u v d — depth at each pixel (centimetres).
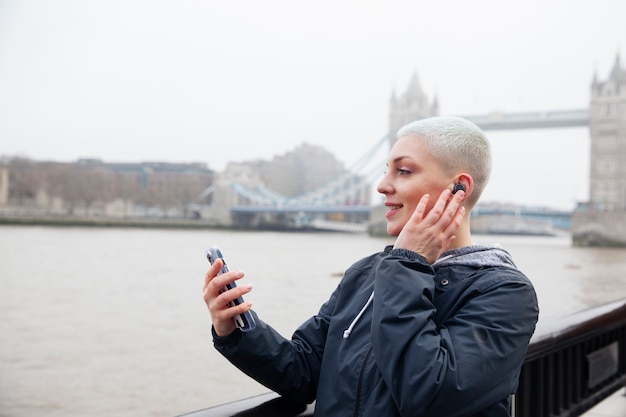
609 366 382
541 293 2636
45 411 1370
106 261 4225
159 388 1515
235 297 144
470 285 145
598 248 6116
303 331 170
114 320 2442
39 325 2341
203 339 2122
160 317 2531
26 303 2778
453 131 151
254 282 2966
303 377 162
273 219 7931
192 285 3397
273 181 8488
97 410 1356
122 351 1925
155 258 4466
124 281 3447
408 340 132
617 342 395
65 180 7969
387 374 133
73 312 2589
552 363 309
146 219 7931
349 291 163
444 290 147
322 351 167
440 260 153
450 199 149
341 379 148
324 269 3584
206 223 7981
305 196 7881
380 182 158
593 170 7250
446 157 150
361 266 166
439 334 138
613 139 7181
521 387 278
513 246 5588
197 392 1476
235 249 4844
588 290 2769
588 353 355
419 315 134
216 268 145
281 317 2164
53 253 4547
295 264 3797
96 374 1653
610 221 6203
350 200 7662
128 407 1360
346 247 5416
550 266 3788
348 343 151
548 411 303
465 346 134
